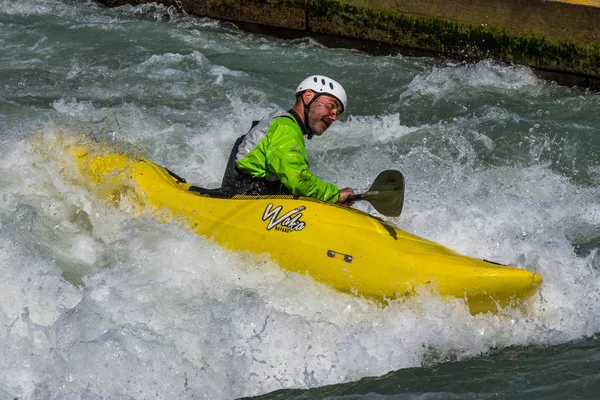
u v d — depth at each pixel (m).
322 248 14.12
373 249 13.93
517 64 26.03
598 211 18.05
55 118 21.58
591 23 24.36
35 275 13.97
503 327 13.45
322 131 15.15
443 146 21.20
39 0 32.78
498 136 21.67
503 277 13.12
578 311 13.88
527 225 17.12
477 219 17.08
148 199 15.97
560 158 20.53
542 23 25.22
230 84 25.03
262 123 14.88
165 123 22.00
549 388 12.13
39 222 16.11
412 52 27.84
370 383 12.49
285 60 27.48
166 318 13.26
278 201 14.66
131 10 32.31
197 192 15.66
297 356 12.83
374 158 20.55
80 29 29.69
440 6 26.78
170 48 28.11
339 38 28.91
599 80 24.69
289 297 13.97
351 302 13.85
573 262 15.12
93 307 13.25
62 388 11.95
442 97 24.33
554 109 23.47
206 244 14.95
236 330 13.02
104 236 15.87
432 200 18.02
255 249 14.59
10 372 12.17
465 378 12.48
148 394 12.04
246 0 30.08
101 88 24.45
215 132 21.45
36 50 27.50
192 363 12.44
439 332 13.27
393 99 24.28
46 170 17.14
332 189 14.80
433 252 13.95
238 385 12.38
